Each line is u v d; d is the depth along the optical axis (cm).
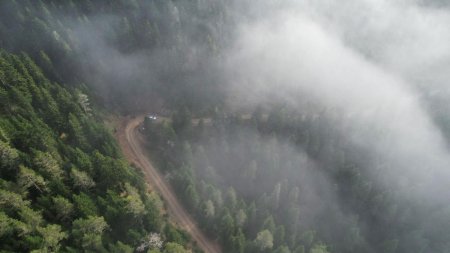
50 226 6744
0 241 6500
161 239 8638
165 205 10806
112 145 9981
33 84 9812
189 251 9331
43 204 7462
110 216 7788
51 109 9475
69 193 7881
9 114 8912
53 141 8656
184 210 10856
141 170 11731
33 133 8262
